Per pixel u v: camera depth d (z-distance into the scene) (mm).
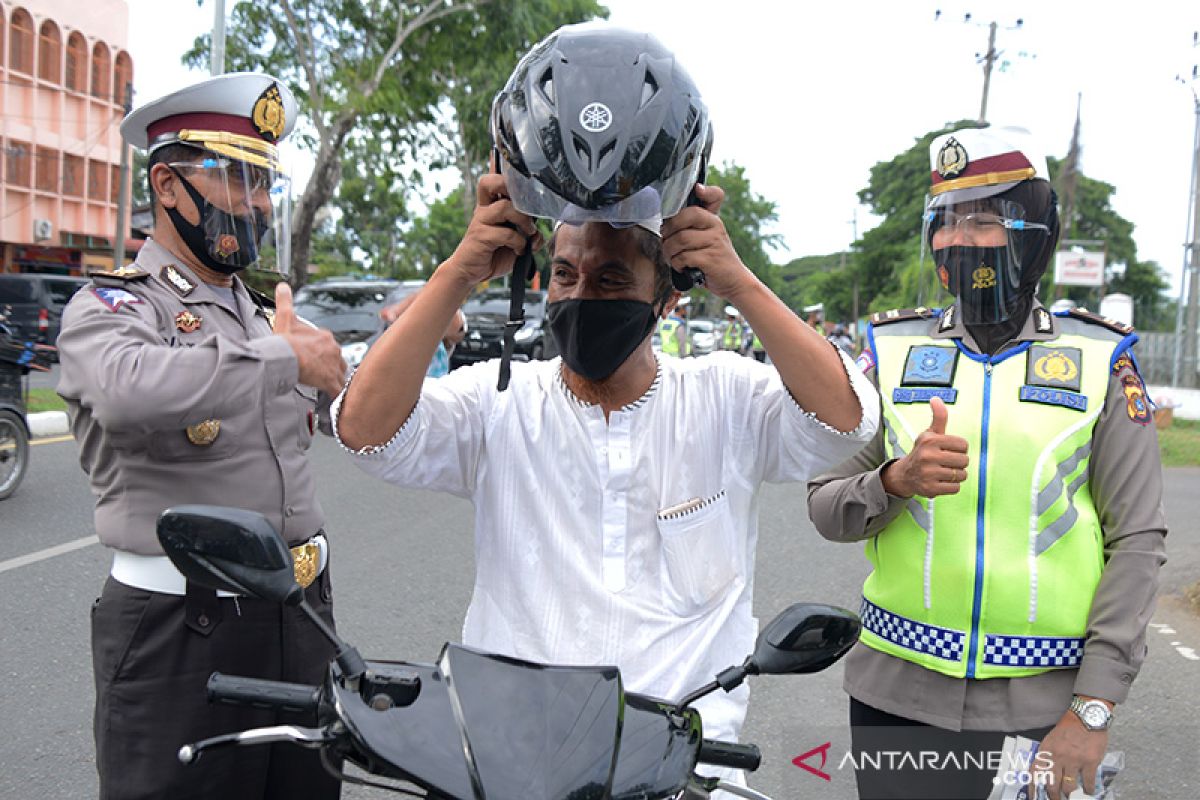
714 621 1937
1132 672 2016
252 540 1484
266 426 2342
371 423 1829
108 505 2240
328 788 2406
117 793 2195
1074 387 2154
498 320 15234
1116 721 3959
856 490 2172
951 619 2133
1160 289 51875
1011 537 2117
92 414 2164
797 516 7785
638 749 1478
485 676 1496
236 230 2363
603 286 1819
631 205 1636
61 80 28594
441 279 1773
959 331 2271
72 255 30234
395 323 1833
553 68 1627
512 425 1974
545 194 1665
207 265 2416
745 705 2004
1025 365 2199
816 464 1943
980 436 2152
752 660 1618
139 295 2279
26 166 27734
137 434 2076
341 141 17609
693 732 1558
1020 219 2162
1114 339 2227
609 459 1927
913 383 2254
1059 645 2098
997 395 2176
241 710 2246
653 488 1935
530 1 18188
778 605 5555
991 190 2160
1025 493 2119
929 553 2160
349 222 50000
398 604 5281
